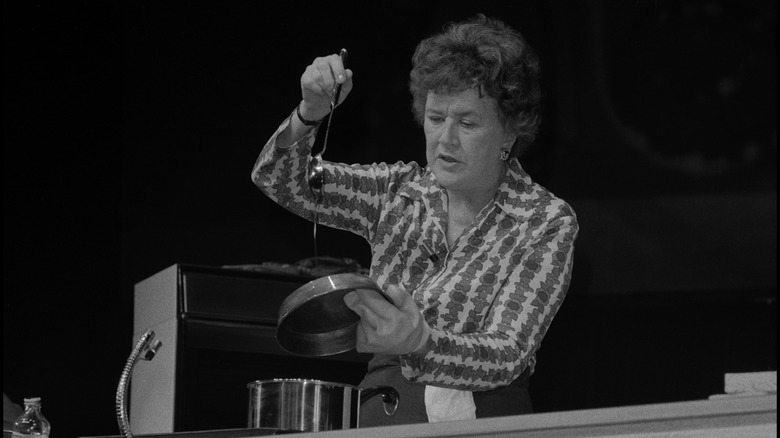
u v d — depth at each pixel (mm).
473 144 4836
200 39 11688
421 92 5047
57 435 11000
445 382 4164
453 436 2848
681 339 10023
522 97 4879
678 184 10055
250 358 8422
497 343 4297
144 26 11695
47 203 11258
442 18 10938
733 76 9820
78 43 11516
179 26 11695
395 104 11086
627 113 10250
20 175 11211
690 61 9992
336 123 11203
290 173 5223
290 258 11297
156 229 11484
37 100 11336
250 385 4734
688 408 2701
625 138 10258
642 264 10195
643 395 10094
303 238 11297
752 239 9758
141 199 11523
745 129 9781
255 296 8539
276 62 11539
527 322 4500
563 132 10484
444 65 4816
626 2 10219
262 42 11594
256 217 11414
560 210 4918
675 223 10062
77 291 11234
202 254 11445
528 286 4645
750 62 9750
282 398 4605
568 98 10461
